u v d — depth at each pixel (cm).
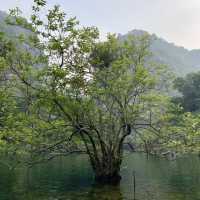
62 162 6612
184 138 3962
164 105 4325
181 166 5875
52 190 3506
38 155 3712
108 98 4075
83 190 3503
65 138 3825
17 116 3666
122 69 4022
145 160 7238
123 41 4247
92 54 3966
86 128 3838
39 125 3712
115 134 4106
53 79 3447
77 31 3469
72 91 3653
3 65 3312
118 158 4091
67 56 3488
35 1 3288
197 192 3375
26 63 3525
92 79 3816
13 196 3180
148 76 4044
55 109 3812
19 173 4809
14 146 3650
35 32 3453
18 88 3769
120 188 3644
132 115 3997
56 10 3428
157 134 4044
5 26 3612
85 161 6862
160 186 3772
